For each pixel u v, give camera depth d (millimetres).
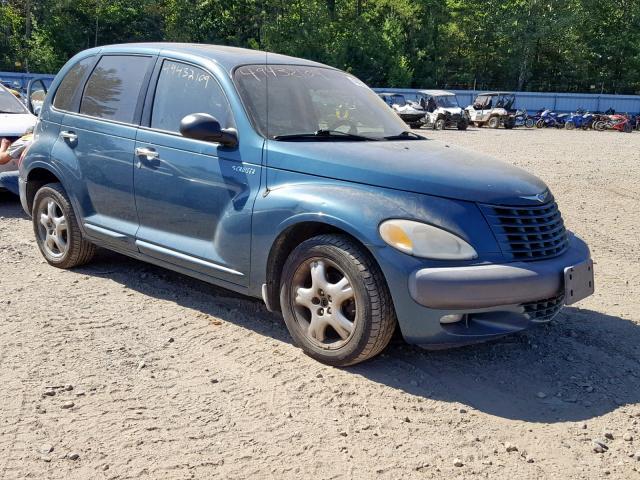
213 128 4352
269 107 4625
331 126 4758
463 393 3814
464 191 3861
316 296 4066
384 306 3812
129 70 5398
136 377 3854
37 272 5785
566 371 4156
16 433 3211
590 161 17609
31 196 6188
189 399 3615
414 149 4477
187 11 56250
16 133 8289
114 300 5148
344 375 3965
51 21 54875
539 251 3951
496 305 3730
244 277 4434
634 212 9938
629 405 3746
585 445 3309
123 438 3201
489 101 40812
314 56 54625
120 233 5211
